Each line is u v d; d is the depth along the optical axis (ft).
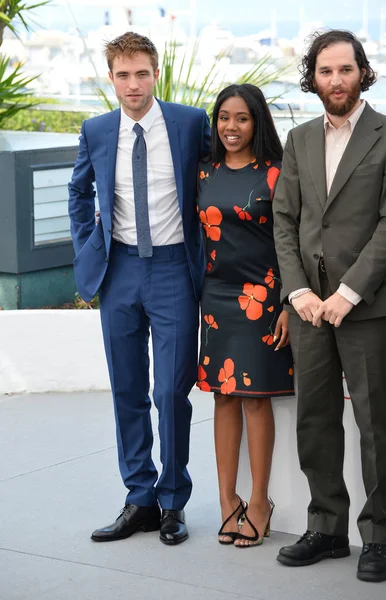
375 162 11.12
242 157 12.35
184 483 13.10
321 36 11.21
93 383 20.68
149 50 12.30
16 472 15.92
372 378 11.41
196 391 20.65
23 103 28.86
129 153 12.62
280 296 11.94
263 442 12.67
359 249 11.25
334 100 11.07
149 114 12.54
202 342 12.78
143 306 12.87
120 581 11.74
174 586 11.57
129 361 13.07
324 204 11.35
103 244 12.89
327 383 11.78
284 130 25.02
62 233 22.93
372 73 11.30
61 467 16.14
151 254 12.62
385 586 11.43
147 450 13.34
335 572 11.84
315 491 12.13
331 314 11.15
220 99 12.19
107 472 15.88
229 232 12.28
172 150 12.52
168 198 12.67
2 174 21.85
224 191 12.25
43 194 22.38
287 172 11.73
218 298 12.55
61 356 20.57
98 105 28.81
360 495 12.49
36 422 18.63
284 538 12.91
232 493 12.95
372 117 11.28
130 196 12.65
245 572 11.91
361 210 11.19
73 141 24.27
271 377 12.38
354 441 12.42
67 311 20.43
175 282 12.76
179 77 22.89
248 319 12.37
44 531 13.38
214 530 13.32
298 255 11.69
